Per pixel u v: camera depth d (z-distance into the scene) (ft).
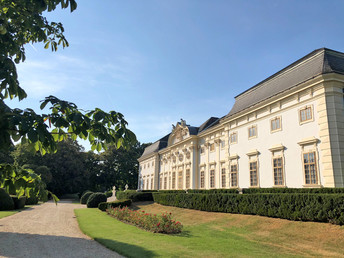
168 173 141.49
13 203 88.89
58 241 37.58
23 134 9.57
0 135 9.09
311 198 41.32
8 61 10.99
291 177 59.47
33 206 108.37
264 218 49.03
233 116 81.56
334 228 36.83
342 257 29.40
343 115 52.60
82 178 190.70
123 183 236.43
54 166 171.73
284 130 63.00
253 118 74.38
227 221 53.31
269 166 66.49
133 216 58.70
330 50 58.34
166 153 149.59
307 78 57.67
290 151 60.59
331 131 51.62
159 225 46.01
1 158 150.71
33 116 9.39
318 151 53.57
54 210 91.45
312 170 54.49
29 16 13.37
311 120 55.88
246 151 75.66
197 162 112.47
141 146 250.57
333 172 49.85
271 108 68.18
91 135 11.71
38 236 41.42
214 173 97.40
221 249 32.65
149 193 112.16
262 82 75.82
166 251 30.86
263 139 69.56
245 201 55.01
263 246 35.24
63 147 180.86
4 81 10.38
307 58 61.52
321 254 30.83
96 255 29.50
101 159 221.05
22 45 14.67
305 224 41.04
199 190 91.66
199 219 60.08
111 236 41.09
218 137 96.12
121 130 11.02
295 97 60.90
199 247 33.55
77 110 10.74
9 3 12.63
